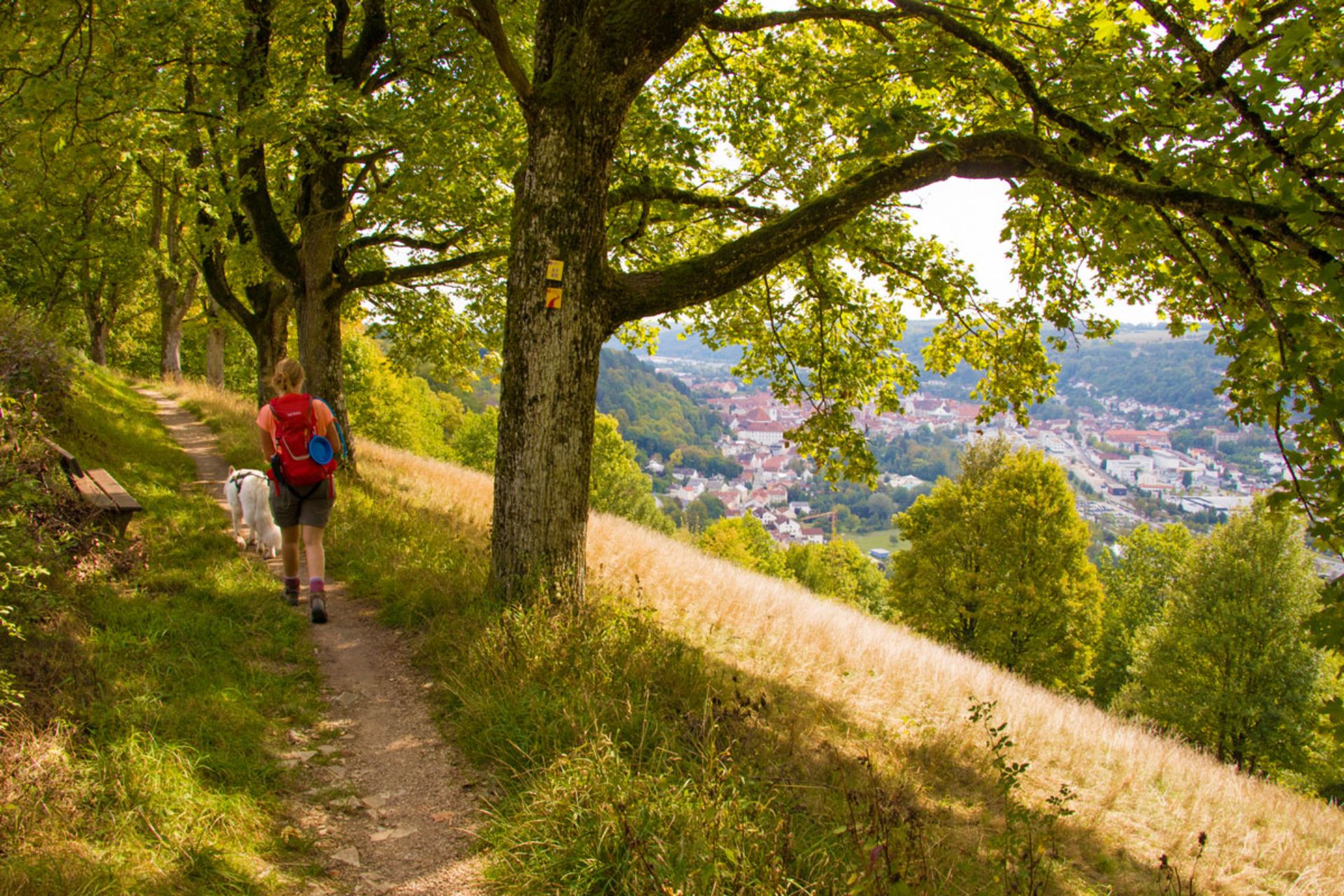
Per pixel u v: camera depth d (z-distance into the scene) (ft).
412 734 13.98
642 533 55.01
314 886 9.45
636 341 37.86
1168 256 21.42
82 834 8.69
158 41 24.95
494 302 43.70
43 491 15.44
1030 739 26.99
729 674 21.72
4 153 24.09
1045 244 27.68
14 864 7.73
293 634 17.37
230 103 30.09
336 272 38.96
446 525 31.27
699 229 34.01
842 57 26.25
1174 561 123.95
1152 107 17.58
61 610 13.20
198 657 14.37
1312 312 14.29
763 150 31.04
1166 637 82.23
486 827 11.07
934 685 30.25
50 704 10.52
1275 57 12.82
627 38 17.20
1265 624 74.90
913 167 20.44
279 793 11.39
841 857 10.81
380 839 10.79
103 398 45.42
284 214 37.37
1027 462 85.92
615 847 9.91
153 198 53.83
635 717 13.97
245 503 22.76
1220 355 18.38
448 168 30.42
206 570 19.35
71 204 34.73
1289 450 12.59
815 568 166.81
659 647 18.06
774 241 20.13
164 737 11.05
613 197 24.34
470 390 53.01
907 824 12.45
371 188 38.81
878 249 30.12
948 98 25.36
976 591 88.22
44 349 29.25
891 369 36.11
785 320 34.12
